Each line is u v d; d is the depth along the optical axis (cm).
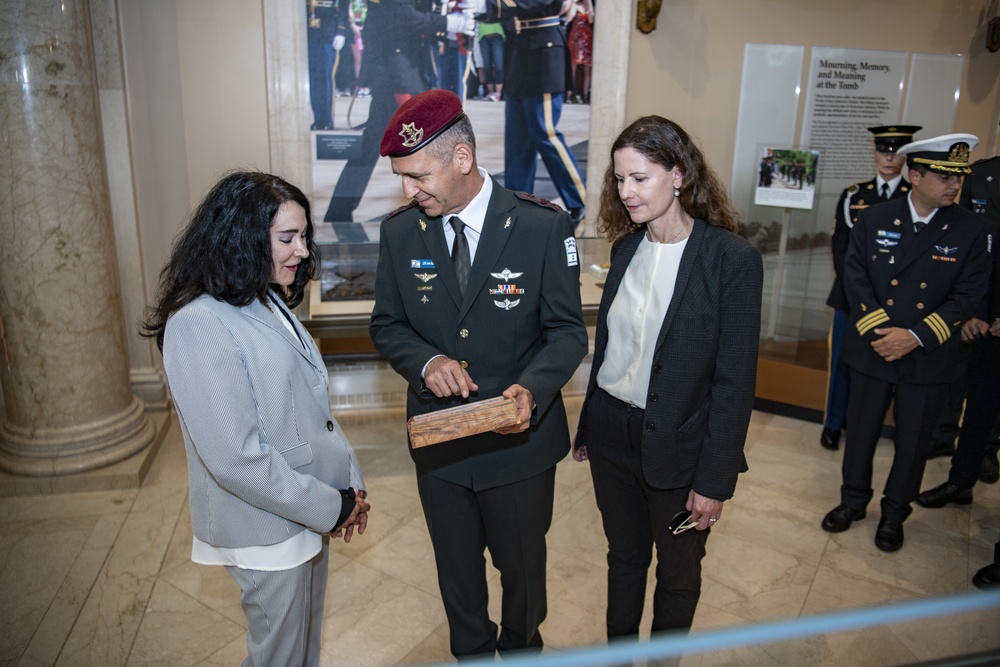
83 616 227
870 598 239
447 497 173
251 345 129
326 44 350
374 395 397
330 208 369
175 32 346
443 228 168
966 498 306
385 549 268
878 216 269
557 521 288
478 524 178
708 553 265
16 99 276
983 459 301
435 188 153
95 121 301
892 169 339
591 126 387
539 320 171
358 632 222
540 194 391
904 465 264
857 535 281
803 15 417
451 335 169
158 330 132
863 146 444
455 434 142
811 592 243
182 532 277
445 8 357
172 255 132
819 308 436
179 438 362
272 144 358
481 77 369
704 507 160
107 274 312
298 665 146
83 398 311
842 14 423
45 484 305
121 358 326
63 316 300
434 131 147
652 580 249
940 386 258
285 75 350
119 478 310
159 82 350
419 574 253
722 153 426
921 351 256
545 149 385
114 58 340
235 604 234
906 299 259
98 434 313
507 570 177
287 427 135
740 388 155
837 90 431
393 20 353
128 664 206
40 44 275
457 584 178
